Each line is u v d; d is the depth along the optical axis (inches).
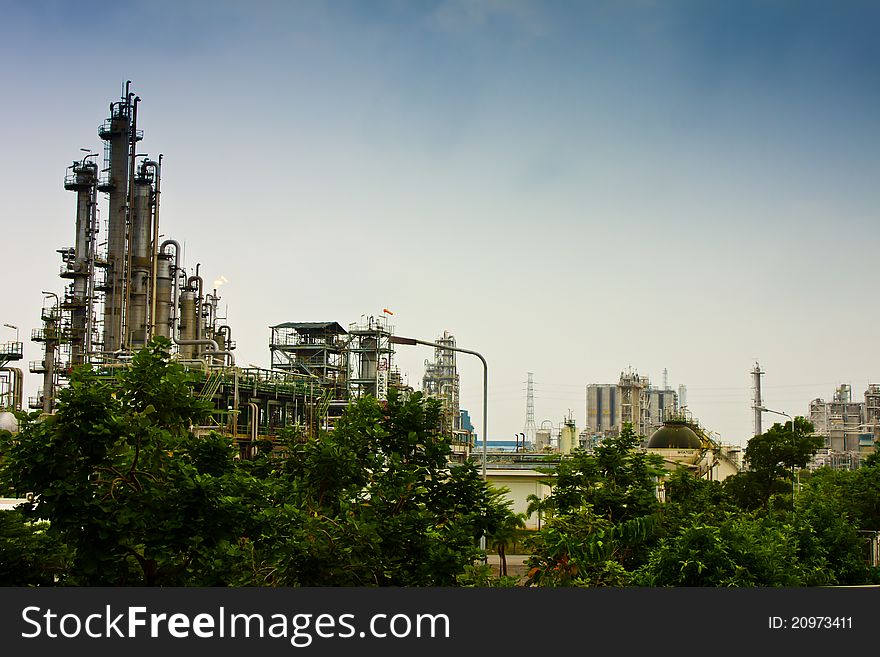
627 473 1581.0
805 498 1581.0
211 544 763.4
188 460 860.6
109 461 765.3
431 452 1094.4
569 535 1162.6
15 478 729.6
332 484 1019.3
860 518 1996.8
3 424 2655.0
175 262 3484.3
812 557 1349.7
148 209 3432.6
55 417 739.4
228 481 823.7
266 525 823.7
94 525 717.9
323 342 3681.1
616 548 1274.6
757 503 2364.7
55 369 3262.8
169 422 840.9
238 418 2938.0
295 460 1079.0
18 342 3225.9
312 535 848.9
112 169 3400.6
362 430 1072.8
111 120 3408.0
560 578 1128.2
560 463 1616.6
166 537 737.6
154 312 3339.1
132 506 753.0
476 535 1082.1
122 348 3196.4
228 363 3698.3
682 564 1016.9
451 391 5369.1
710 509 1806.1
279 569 852.6
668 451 3732.8
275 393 3117.6
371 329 3801.7
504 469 2834.6
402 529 910.4
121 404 807.1
